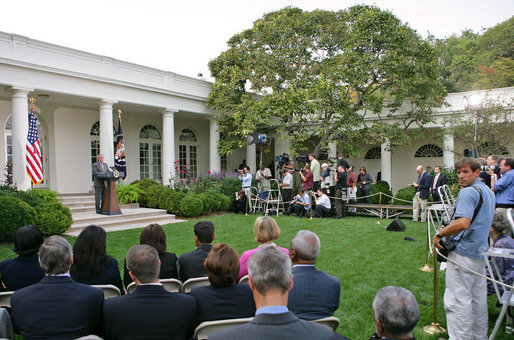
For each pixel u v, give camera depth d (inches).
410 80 552.1
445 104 638.5
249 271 69.3
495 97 615.8
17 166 425.1
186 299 94.8
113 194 433.4
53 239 99.1
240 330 64.2
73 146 604.7
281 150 783.1
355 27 558.9
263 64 585.3
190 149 795.4
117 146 520.7
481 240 127.9
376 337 76.5
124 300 91.3
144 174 712.4
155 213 468.1
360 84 554.9
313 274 105.4
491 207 128.8
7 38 417.1
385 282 208.8
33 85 437.7
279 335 63.0
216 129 683.4
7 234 320.8
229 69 616.4
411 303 64.3
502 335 146.9
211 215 510.6
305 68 617.0
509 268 160.9
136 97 552.4
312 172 497.7
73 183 603.8
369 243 309.0
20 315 91.4
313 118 607.5
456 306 130.7
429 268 232.4
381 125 597.6
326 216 480.1
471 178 130.5
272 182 633.0
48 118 572.4
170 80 602.2
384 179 737.6
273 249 73.0
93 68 501.0
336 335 90.5
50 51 456.1
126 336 88.5
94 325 96.9
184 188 569.9
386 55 538.9
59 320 91.4
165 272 146.0
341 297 187.2
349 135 577.3
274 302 66.7
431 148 806.5
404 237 332.2
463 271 129.6
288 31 592.4
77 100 536.4
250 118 547.2
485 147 581.3
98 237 129.0
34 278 128.6
